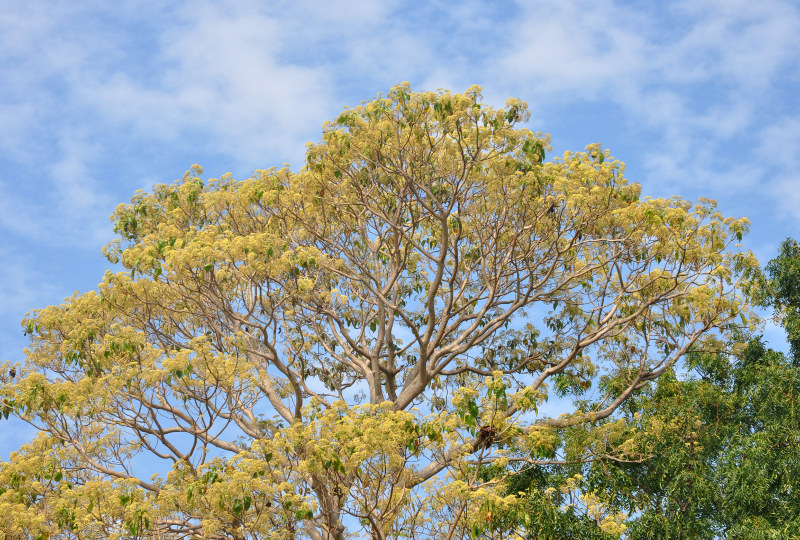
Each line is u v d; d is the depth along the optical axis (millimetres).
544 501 11883
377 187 13859
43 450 11859
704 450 13281
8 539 10445
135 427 11953
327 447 10125
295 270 13023
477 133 12266
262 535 10164
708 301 13227
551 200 13133
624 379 14648
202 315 13094
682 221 12859
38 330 13164
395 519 10922
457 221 14305
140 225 14781
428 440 10625
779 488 12445
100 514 10414
